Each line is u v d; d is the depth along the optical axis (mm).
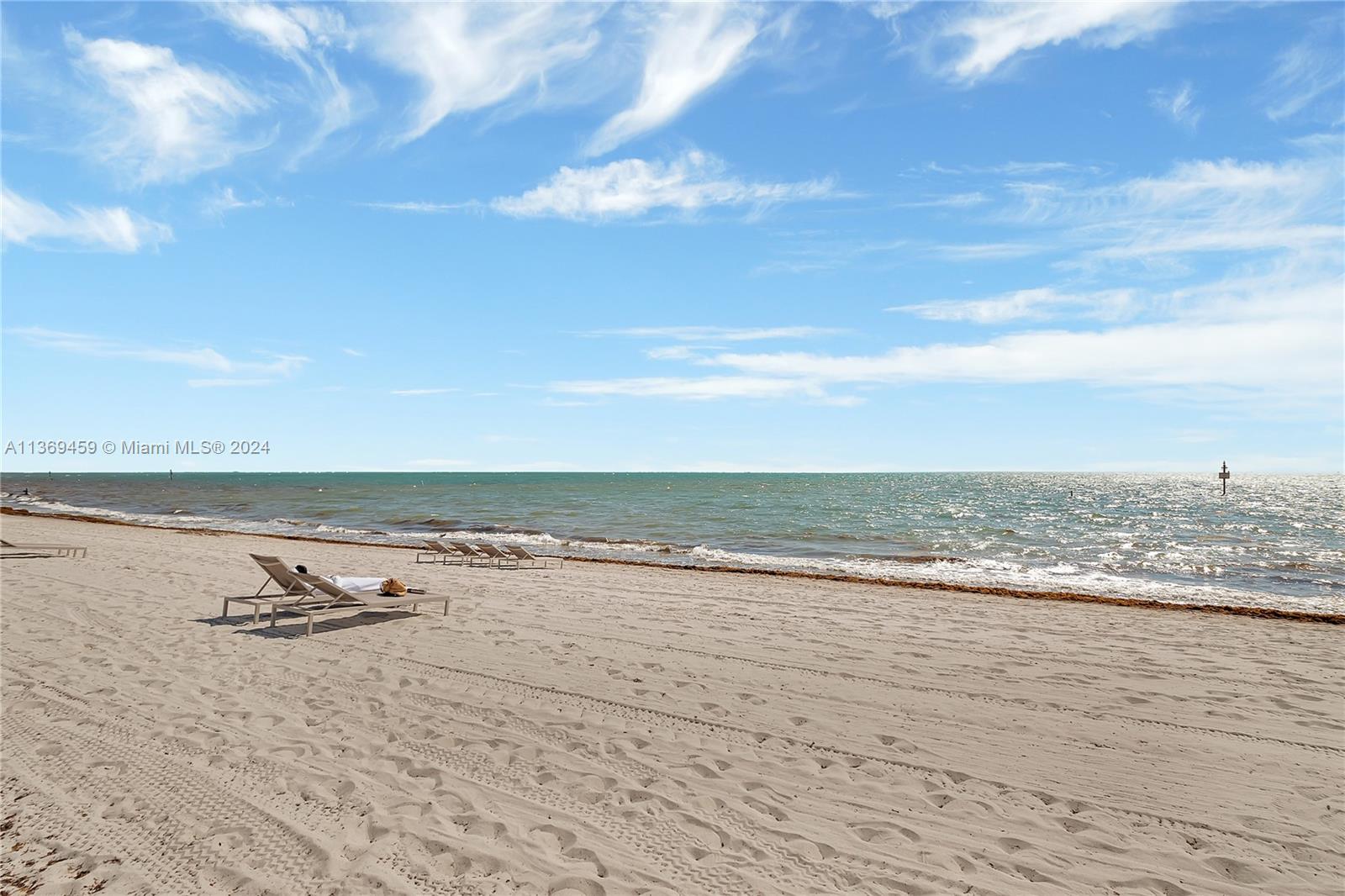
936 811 4043
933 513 40094
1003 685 6504
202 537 21453
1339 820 4016
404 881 3242
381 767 4473
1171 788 4398
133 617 8711
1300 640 8766
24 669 6367
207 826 3695
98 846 3490
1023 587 14531
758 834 3740
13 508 37500
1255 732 5391
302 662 6824
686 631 8547
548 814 3914
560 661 7016
